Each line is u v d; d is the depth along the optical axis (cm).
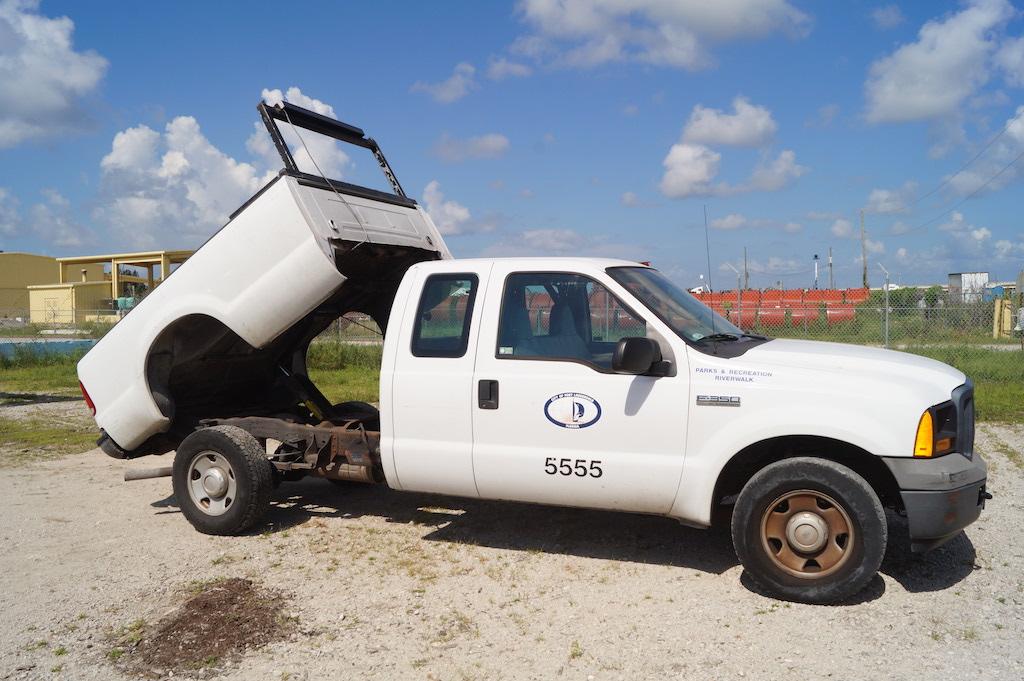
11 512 682
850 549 436
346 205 611
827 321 1814
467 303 539
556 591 481
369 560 543
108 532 622
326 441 607
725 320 573
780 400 454
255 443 610
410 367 545
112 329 646
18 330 3056
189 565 540
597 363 499
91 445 988
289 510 680
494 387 517
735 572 504
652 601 462
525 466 511
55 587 502
